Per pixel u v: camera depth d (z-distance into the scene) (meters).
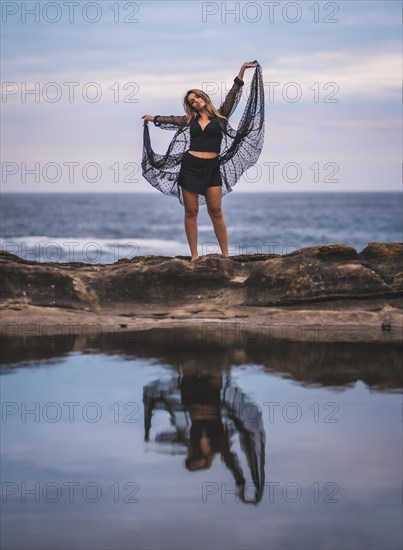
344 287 8.70
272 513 3.78
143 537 3.54
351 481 4.13
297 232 52.75
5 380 6.12
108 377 6.21
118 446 4.65
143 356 6.93
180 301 8.98
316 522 3.67
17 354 7.04
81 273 9.19
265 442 4.71
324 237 48.31
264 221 67.62
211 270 8.96
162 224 61.03
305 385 5.95
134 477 4.20
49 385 5.96
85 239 43.62
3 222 59.88
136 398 5.61
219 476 4.21
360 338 7.73
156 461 4.42
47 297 8.88
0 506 3.84
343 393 5.72
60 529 3.61
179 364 6.64
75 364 6.66
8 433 4.87
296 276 8.78
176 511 3.81
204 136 8.55
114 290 9.03
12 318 8.48
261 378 6.16
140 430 4.93
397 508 3.82
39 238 44.09
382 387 5.86
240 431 4.91
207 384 6.00
